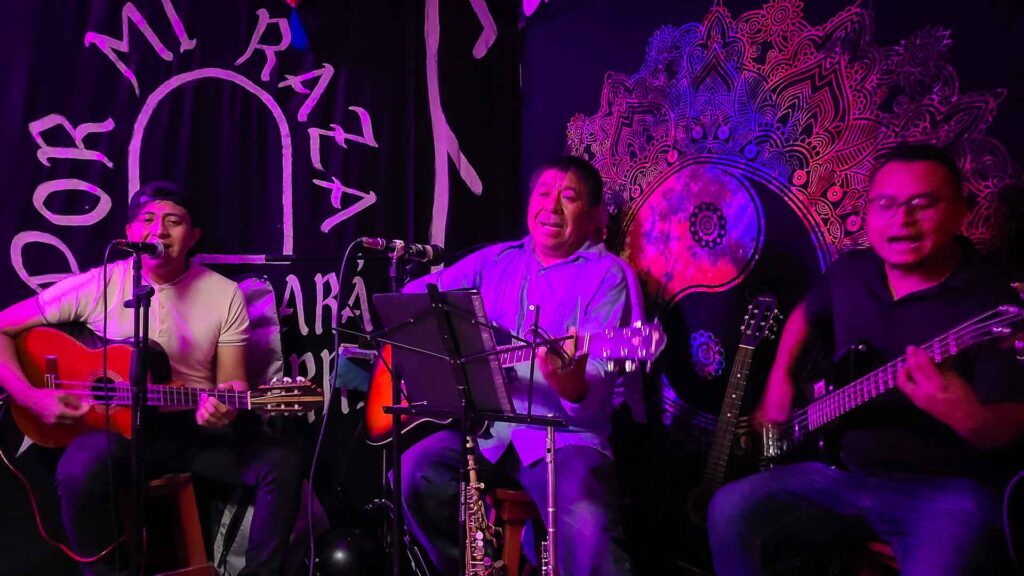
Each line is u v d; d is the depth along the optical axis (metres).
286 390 2.96
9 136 3.14
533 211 3.09
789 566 2.66
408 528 3.21
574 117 3.87
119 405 2.96
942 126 2.53
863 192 2.74
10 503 3.12
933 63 2.56
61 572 3.21
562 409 2.80
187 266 3.28
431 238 3.92
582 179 3.07
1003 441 2.11
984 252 2.40
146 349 2.71
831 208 2.83
